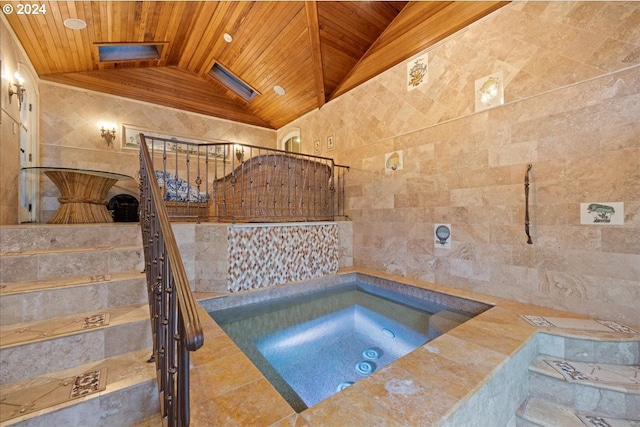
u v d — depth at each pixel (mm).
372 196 4086
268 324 2799
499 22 2701
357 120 4344
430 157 3332
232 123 5887
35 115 3811
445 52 3160
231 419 1121
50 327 1489
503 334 1898
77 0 2912
